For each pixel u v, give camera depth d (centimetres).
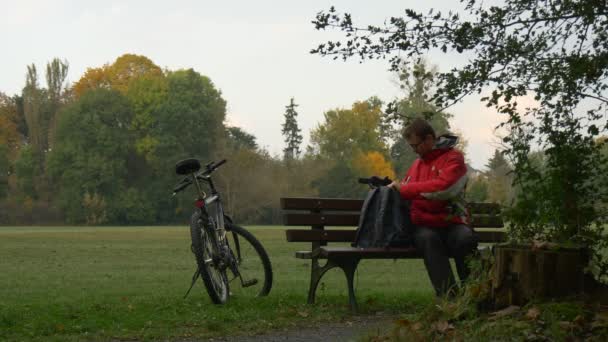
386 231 748
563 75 565
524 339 466
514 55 573
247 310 759
